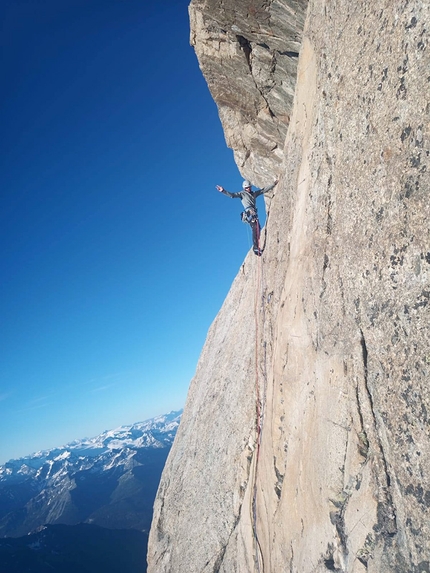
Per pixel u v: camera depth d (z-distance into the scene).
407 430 4.26
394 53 4.57
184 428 21.95
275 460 8.30
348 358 5.47
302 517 6.62
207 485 15.38
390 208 4.62
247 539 10.56
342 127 5.95
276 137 14.84
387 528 4.47
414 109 4.18
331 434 5.72
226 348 19.92
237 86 13.88
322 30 7.18
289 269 8.76
